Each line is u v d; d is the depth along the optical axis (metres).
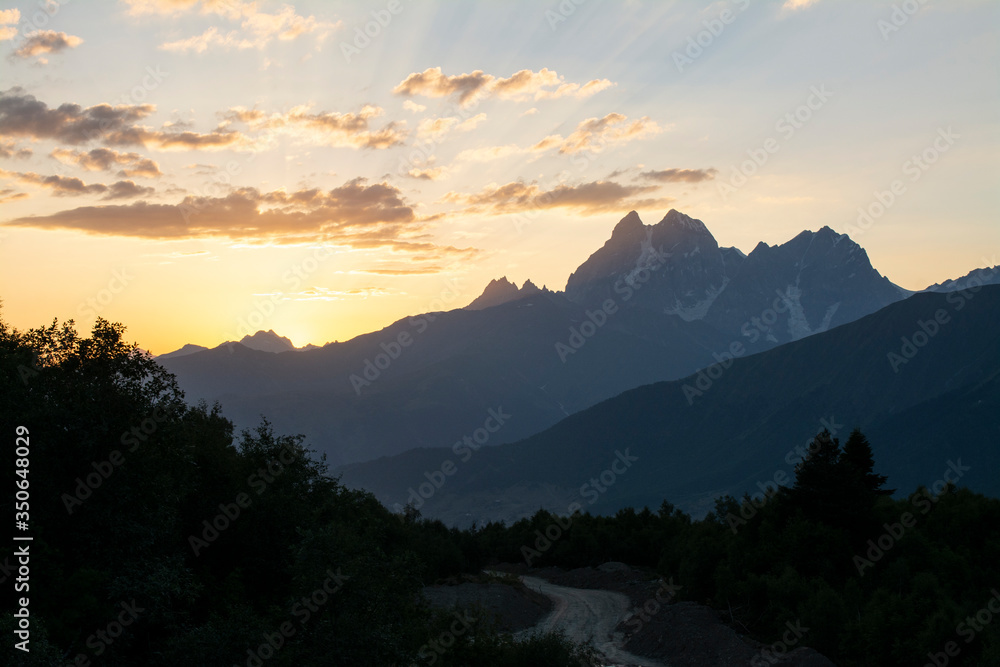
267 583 36.56
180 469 34.34
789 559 51.28
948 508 59.78
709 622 45.41
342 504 42.94
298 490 40.19
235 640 26.62
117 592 26.78
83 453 28.94
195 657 26.09
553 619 57.06
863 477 64.38
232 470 38.09
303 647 26.77
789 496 57.75
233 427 46.16
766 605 46.53
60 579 26.12
